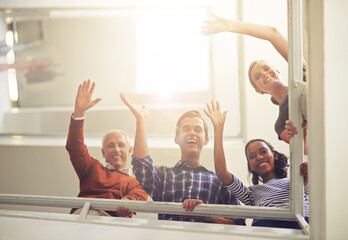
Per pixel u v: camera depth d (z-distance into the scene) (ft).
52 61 20.68
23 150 12.03
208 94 19.66
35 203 8.43
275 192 10.01
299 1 7.18
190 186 10.77
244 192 10.29
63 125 19.03
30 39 20.22
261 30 10.63
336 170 5.65
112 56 20.53
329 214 5.64
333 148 5.61
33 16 19.84
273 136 10.76
